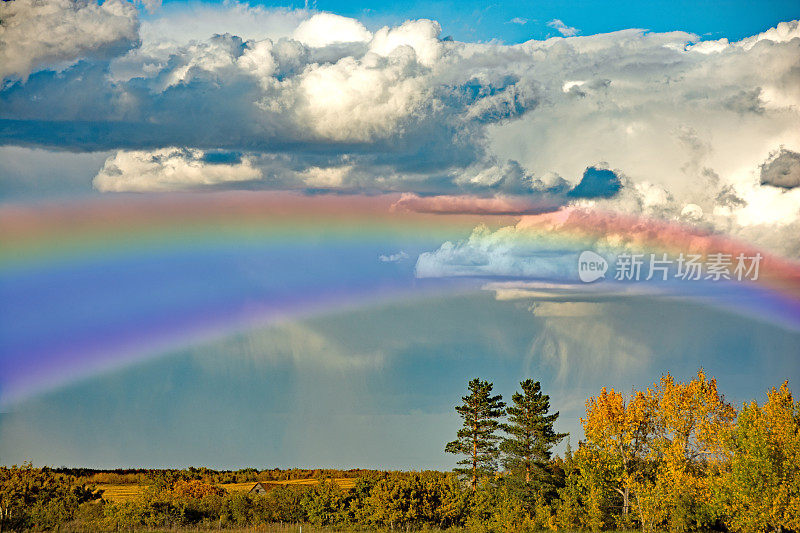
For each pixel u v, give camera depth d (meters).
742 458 43.12
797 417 43.38
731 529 45.72
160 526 52.16
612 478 56.22
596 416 56.97
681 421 50.53
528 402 83.62
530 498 76.94
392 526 54.91
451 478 58.94
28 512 48.50
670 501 49.31
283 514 58.97
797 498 41.09
